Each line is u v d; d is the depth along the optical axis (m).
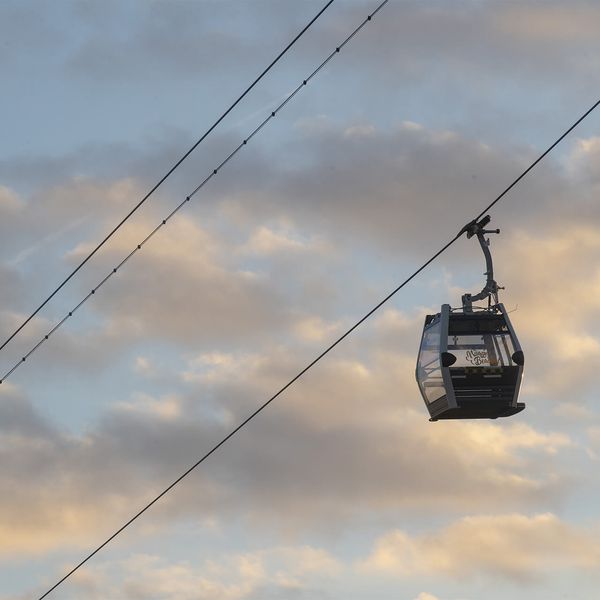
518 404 56.91
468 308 57.84
